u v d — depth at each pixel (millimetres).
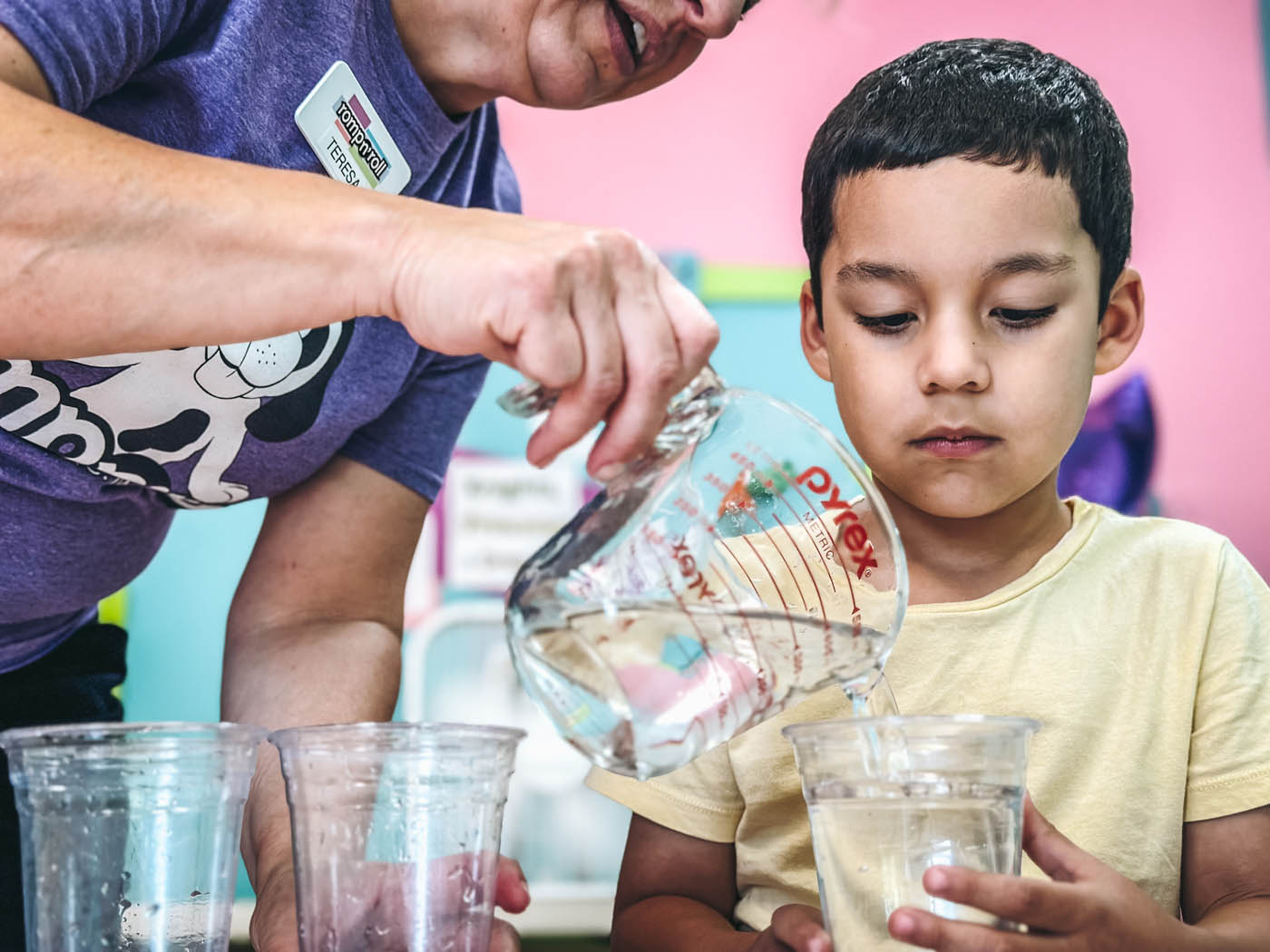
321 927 699
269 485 1196
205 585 2586
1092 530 1191
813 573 847
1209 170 2736
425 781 698
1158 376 2701
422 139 1097
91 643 1241
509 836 2502
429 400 1292
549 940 2455
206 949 696
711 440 815
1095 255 1096
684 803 1150
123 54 858
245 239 728
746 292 2746
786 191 2775
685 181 2775
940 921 671
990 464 1071
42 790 686
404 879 695
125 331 747
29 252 715
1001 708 1120
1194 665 1110
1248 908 986
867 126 1099
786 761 1129
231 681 1188
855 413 1110
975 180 1043
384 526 1259
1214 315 2717
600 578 743
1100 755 1099
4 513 1045
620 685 739
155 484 1109
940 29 2779
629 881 1172
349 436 1261
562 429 724
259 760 1083
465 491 2619
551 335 688
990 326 1066
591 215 2771
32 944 698
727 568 813
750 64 2783
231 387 1054
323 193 754
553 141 2770
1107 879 768
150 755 684
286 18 990
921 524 1175
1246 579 1150
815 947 737
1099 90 1189
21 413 983
